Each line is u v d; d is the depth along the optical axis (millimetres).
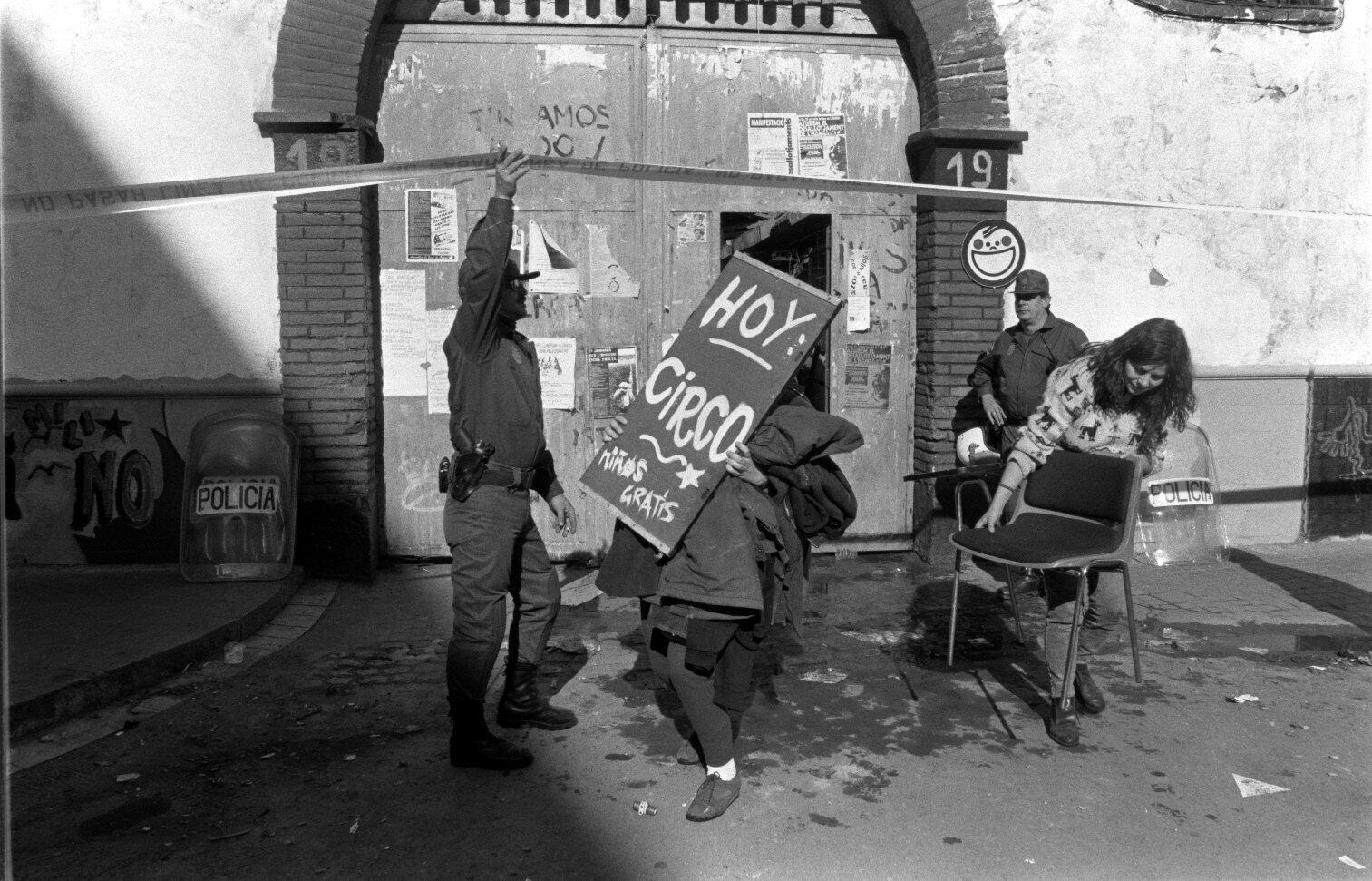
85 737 3764
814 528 3424
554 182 6320
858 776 3494
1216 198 6875
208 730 3840
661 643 3346
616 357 6441
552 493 3877
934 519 6477
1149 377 3855
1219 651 4883
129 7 5727
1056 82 6590
